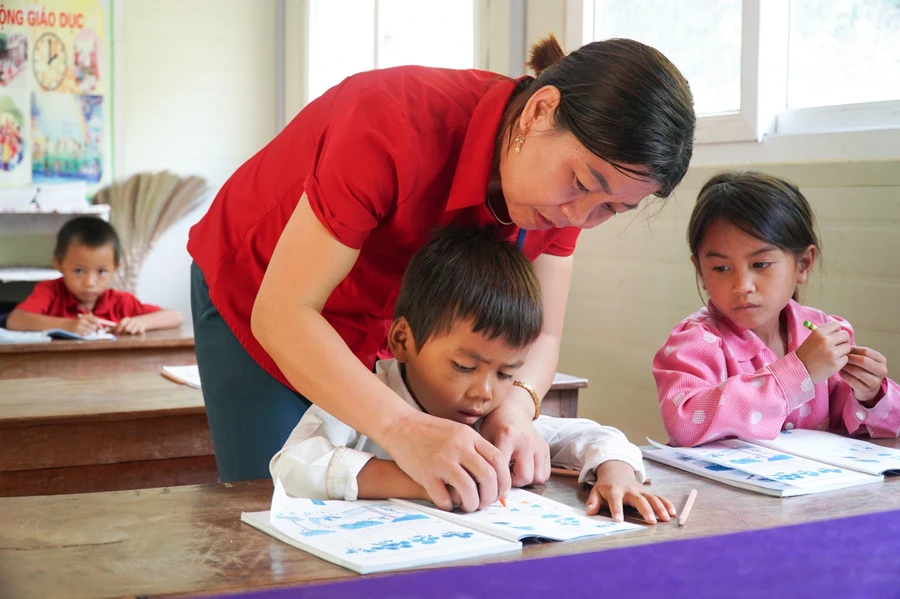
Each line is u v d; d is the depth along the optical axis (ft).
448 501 3.77
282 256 4.03
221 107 16.37
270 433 4.79
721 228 5.76
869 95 7.22
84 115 15.38
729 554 3.39
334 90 4.68
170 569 3.10
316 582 3.00
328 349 3.92
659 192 3.92
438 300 4.25
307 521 3.62
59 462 6.58
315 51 15.67
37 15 15.01
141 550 3.29
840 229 7.08
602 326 9.43
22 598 2.83
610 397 9.36
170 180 15.75
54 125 15.23
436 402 4.43
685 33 8.75
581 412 9.77
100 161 15.52
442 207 4.44
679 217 8.46
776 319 6.09
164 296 16.01
